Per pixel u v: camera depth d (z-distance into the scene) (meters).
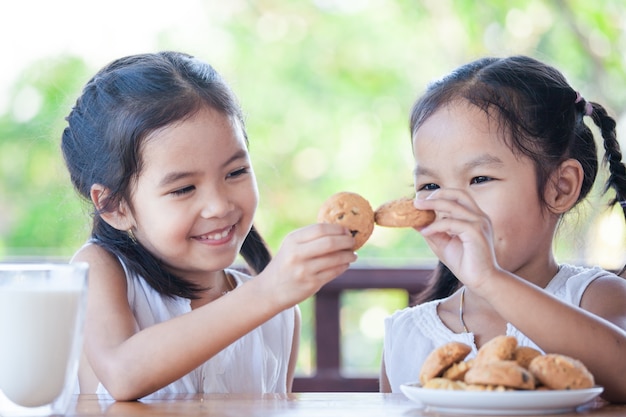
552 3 6.77
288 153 7.55
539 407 1.51
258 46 7.60
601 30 6.57
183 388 2.31
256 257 2.64
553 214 2.32
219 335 1.87
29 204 7.33
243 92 7.50
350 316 7.05
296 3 7.61
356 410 1.65
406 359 2.46
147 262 2.31
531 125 2.25
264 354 2.49
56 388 1.65
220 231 2.23
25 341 1.63
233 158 2.23
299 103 7.57
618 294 2.24
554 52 6.72
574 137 2.38
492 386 1.54
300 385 3.37
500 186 2.21
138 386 1.89
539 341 1.81
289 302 1.82
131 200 2.26
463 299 2.45
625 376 1.80
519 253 2.24
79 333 1.69
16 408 1.65
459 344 1.64
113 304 2.15
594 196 2.64
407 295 3.47
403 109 7.48
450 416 1.55
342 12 7.61
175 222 2.19
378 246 7.35
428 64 7.38
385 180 7.55
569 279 2.31
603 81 6.55
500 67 2.34
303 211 7.54
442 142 2.24
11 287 1.65
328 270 1.77
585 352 1.79
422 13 7.35
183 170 2.18
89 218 2.52
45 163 7.35
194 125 2.19
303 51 7.61
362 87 7.57
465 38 7.17
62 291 1.66
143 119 2.19
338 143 7.57
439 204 1.80
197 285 2.39
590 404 1.72
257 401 1.82
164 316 2.33
